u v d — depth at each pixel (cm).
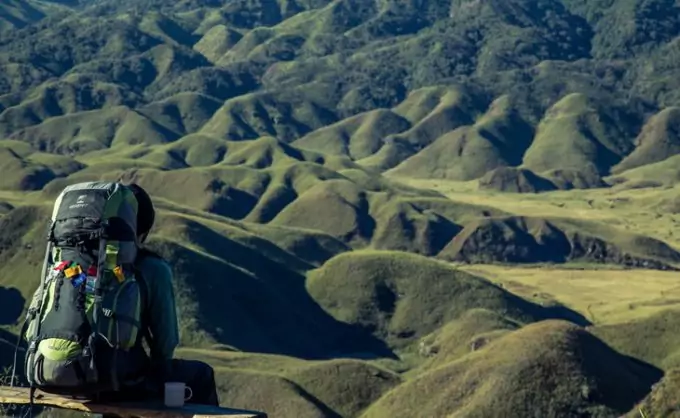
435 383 7306
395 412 7231
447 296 12162
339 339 11894
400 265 12788
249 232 15000
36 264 10862
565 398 6606
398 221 18838
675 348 8600
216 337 10312
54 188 18162
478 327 11262
